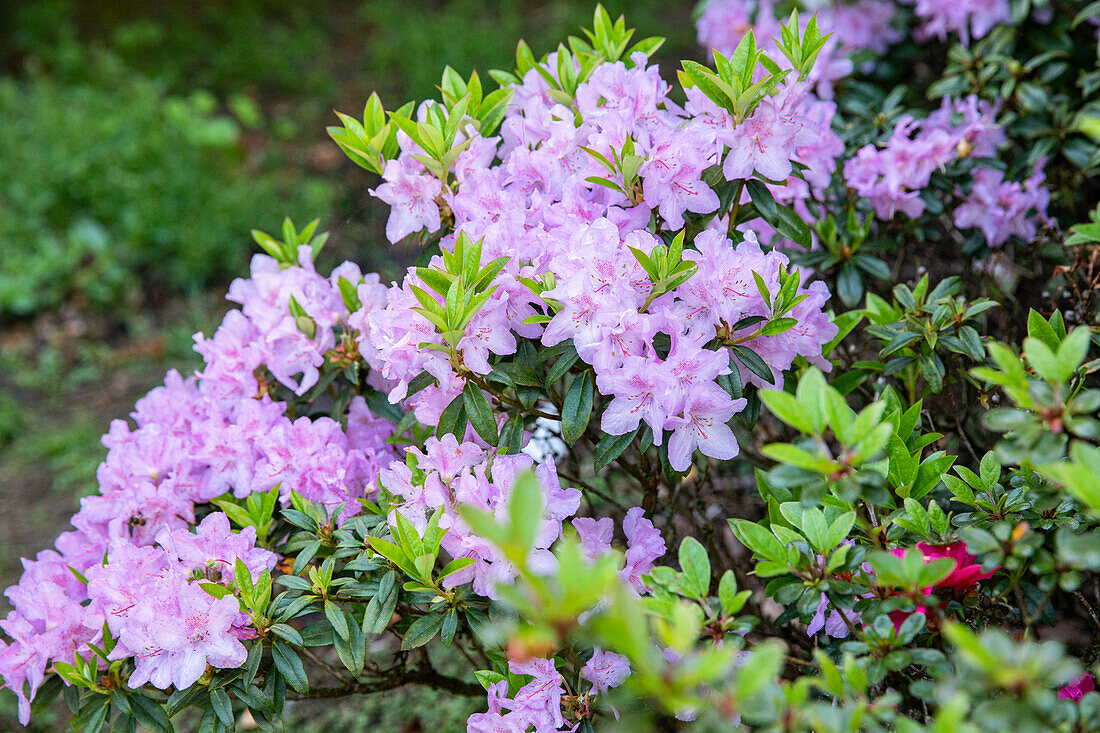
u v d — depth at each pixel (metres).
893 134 1.43
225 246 2.92
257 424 1.26
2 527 2.07
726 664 0.95
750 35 1.16
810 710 1.00
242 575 1.14
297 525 1.21
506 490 1.14
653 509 1.31
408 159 1.25
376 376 1.28
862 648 1.06
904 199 1.40
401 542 1.13
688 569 1.08
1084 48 1.57
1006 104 1.54
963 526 1.12
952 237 1.50
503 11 4.00
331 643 1.17
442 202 1.25
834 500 1.12
